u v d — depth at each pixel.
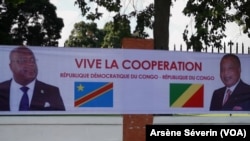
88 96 9.36
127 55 9.50
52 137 9.14
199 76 9.80
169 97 9.64
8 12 38.66
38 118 9.12
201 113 9.79
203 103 9.80
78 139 9.20
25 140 9.03
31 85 9.18
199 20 14.85
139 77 9.53
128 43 9.59
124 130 9.41
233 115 9.93
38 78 9.20
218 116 9.74
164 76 9.63
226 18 15.14
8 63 9.11
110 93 9.44
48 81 9.23
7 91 9.09
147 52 9.57
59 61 9.27
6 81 9.09
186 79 9.73
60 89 9.27
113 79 9.45
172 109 9.65
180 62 9.72
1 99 9.06
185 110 9.71
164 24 13.66
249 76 10.05
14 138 9.01
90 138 9.24
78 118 9.23
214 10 14.67
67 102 9.28
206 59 9.84
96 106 9.38
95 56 9.39
